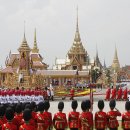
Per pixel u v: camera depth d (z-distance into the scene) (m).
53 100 100.50
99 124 35.84
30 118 28.42
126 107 36.62
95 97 115.69
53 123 36.28
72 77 186.50
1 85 122.25
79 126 35.19
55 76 185.12
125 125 36.12
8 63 162.12
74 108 37.03
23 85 115.06
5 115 29.97
